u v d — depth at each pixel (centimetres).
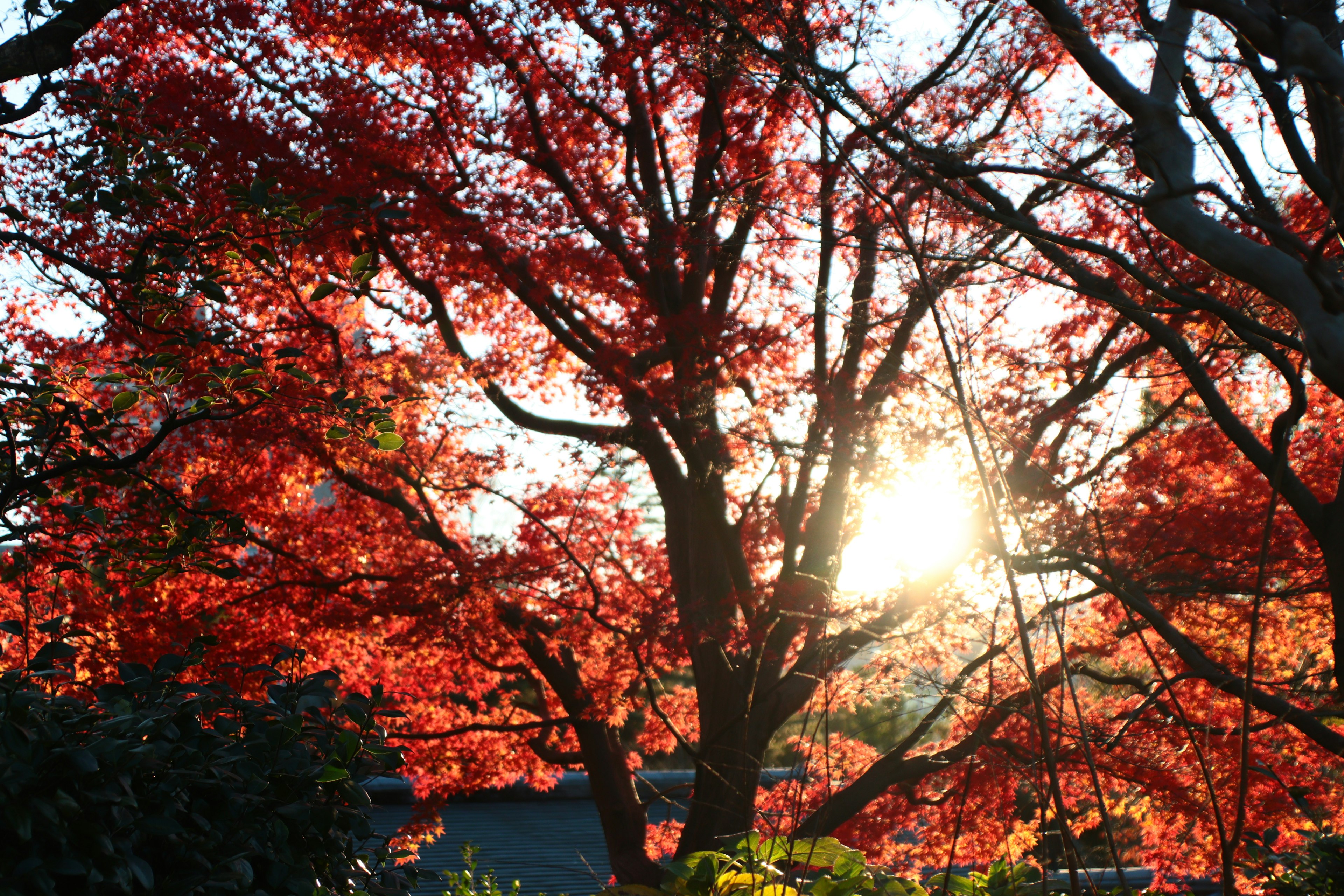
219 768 301
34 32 461
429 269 834
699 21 534
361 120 752
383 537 915
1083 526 583
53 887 253
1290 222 538
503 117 795
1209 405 480
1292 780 665
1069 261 443
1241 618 668
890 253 475
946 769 698
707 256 822
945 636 510
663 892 377
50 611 567
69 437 450
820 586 668
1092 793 698
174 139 466
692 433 799
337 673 358
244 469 848
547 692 1021
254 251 470
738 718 715
